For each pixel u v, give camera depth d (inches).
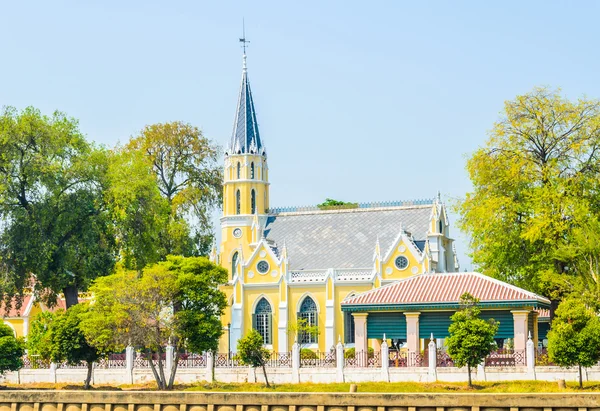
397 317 3735.2
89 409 2623.0
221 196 5856.3
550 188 4015.8
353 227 5339.6
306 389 3444.9
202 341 3627.0
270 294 5054.1
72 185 4421.8
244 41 5876.0
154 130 5757.9
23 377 3981.3
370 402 2404.0
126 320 3533.5
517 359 3395.7
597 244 3713.1
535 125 4163.4
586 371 3235.7
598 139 4094.5
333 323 4874.5
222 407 2507.4
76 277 4453.7
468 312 3331.7
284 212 5615.2
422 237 5123.0
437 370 3437.5
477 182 4195.4
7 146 4276.6
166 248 5285.4
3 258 4244.6
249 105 5787.4
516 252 4165.8
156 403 2561.5
